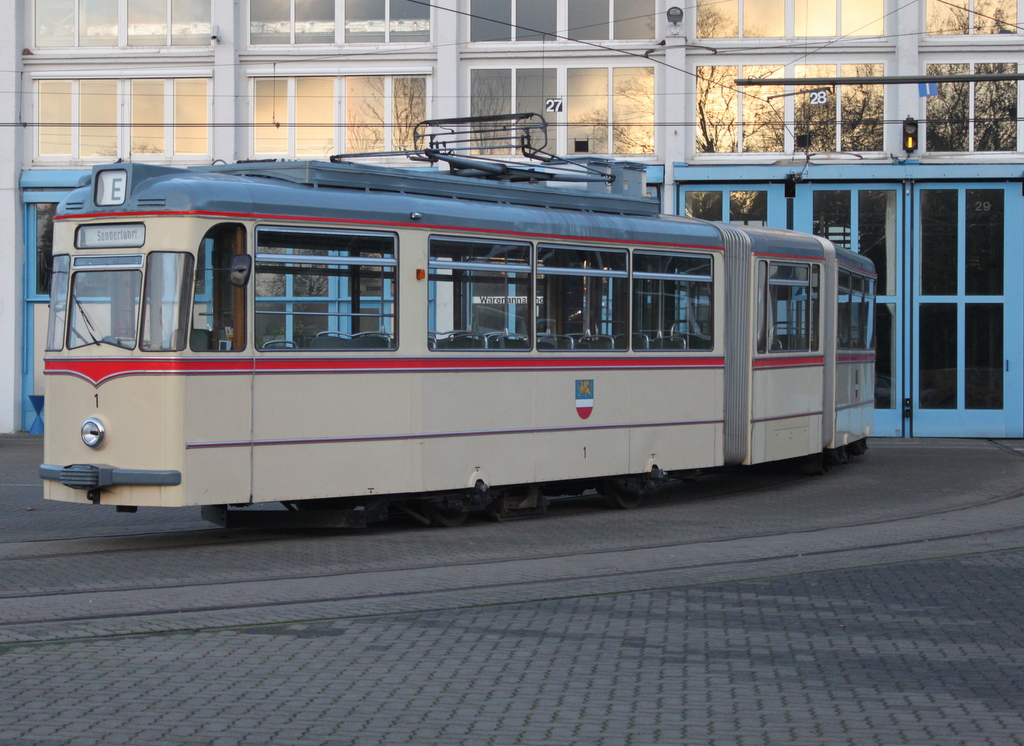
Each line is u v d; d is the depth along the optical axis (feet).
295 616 26.81
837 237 87.56
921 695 20.71
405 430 37.55
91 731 18.17
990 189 86.58
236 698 20.13
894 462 67.97
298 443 35.22
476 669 22.26
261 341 34.50
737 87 87.15
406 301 37.50
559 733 18.34
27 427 91.04
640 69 87.35
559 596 29.40
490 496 41.14
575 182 49.60
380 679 21.47
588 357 42.91
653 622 26.50
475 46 87.86
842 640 24.85
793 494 52.19
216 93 88.84
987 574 32.65
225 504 35.19
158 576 31.48
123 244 34.09
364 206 36.42
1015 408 87.10
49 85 90.22
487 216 39.58
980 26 86.07
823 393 57.77
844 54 86.53
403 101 88.63
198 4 89.71
